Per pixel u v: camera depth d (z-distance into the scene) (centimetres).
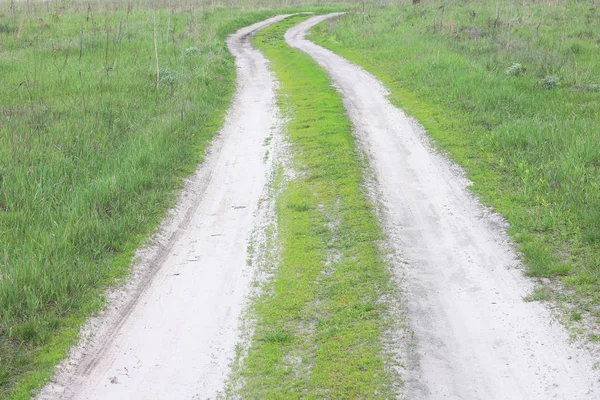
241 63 2631
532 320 765
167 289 892
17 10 3397
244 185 1284
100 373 709
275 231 1055
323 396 647
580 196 1045
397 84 2075
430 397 638
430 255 949
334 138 1506
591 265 865
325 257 948
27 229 966
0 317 767
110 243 985
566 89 1770
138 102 1761
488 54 2262
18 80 1934
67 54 2311
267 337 755
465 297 828
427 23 2973
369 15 3600
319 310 809
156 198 1173
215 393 669
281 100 1952
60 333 766
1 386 670
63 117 1545
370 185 1227
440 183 1236
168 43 2650
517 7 3002
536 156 1265
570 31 2430
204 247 1021
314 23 4041
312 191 1209
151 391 676
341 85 2122
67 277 855
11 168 1167
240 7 4569
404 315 786
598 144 1243
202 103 1844
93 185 1141
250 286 888
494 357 701
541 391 640
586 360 679
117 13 3469
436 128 1569
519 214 1048
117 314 828
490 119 1564
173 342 766
